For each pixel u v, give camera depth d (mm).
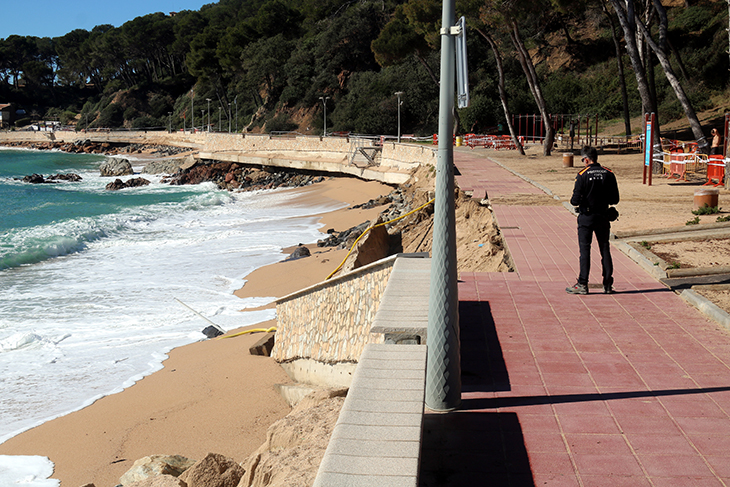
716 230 10289
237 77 104750
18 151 120125
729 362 5176
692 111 21484
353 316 8961
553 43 61906
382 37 53344
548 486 3408
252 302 17891
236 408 10602
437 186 4285
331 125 79188
